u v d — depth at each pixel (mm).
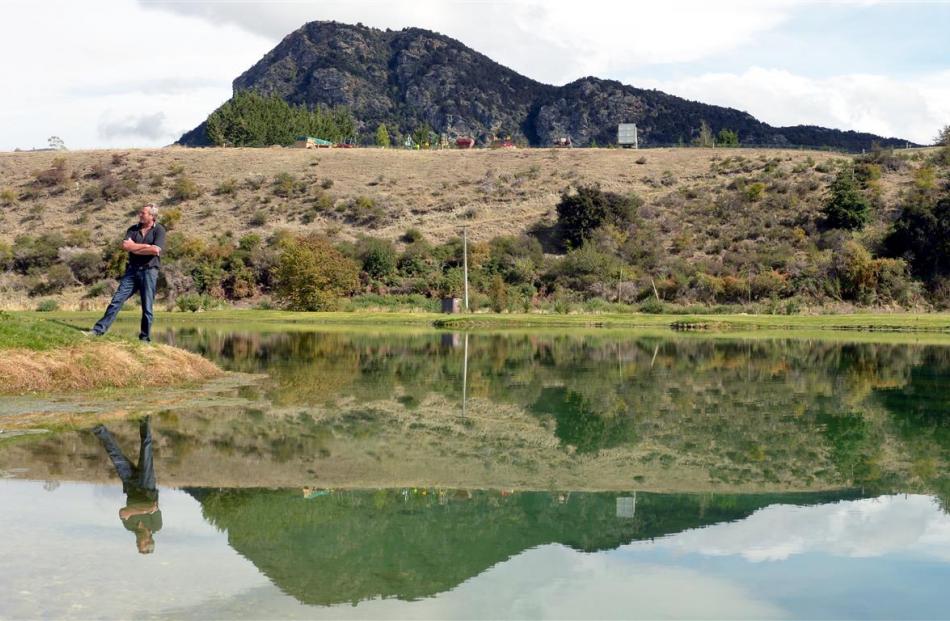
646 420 8594
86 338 11148
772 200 54375
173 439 7137
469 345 20734
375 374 13109
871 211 50719
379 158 70875
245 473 5906
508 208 58500
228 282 45969
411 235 52344
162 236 12102
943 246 42750
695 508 5160
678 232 51844
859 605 3590
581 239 51125
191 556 4113
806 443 7332
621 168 66000
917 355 18234
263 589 3666
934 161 58750
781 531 4688
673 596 3666
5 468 5969
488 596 3617
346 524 4703
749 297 41250
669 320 32781
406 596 3623
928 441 7469
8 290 44094
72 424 7836
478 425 8141
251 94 96438
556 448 6992
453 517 4879
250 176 64188
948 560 4199
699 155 68562
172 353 11922
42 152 70750
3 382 9445
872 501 5363
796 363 15953
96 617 3311
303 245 42188
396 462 6352
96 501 5117
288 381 11875
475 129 194250
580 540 4480
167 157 69062
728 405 9836
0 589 3592
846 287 41625
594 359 16656
